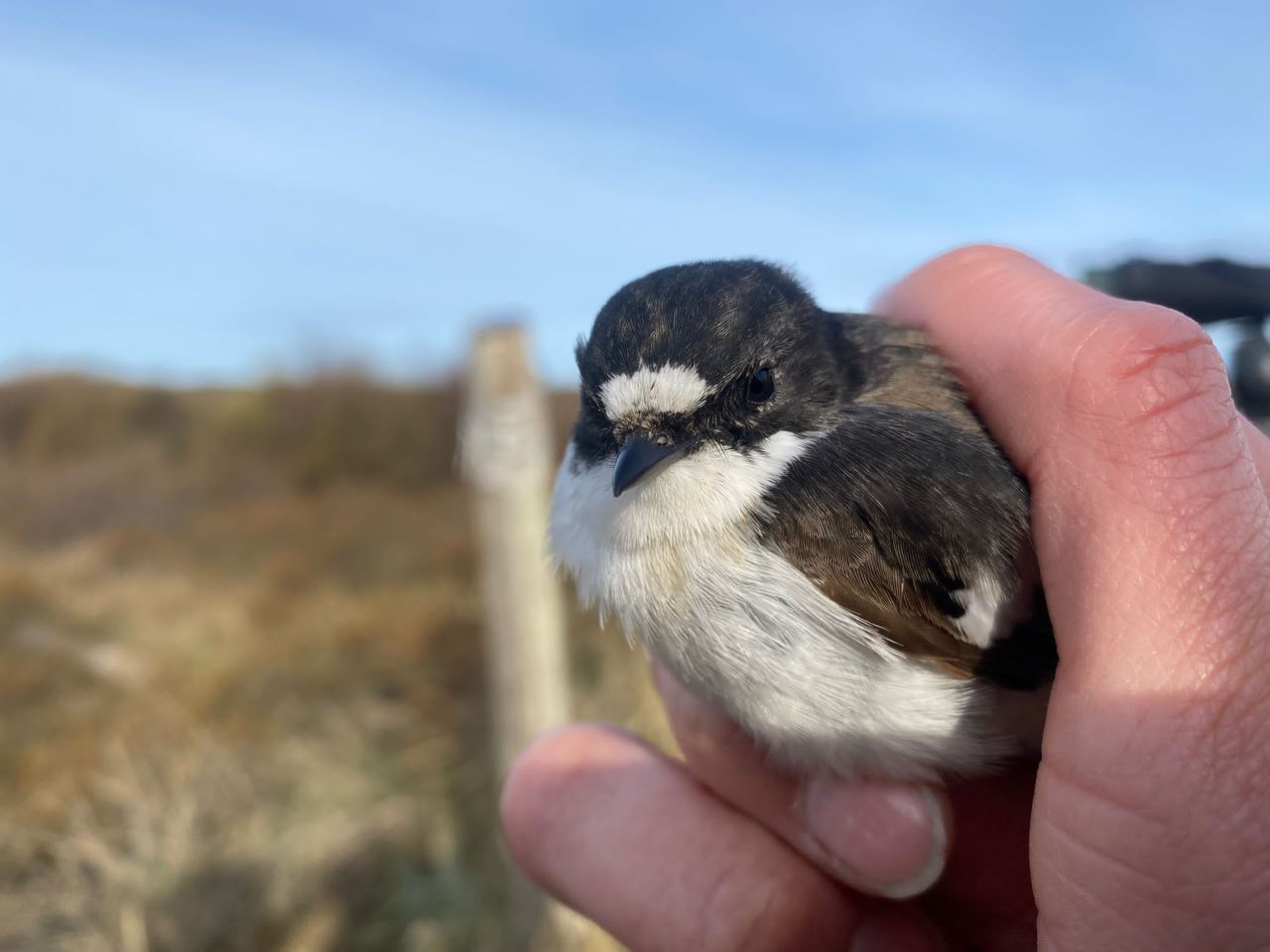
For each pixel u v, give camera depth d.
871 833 0.07
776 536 0.06
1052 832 0.05
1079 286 0.06
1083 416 0.05
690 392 0.07
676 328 0.07
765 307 0.07
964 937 0.08
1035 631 0.06
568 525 0.07
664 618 0.06
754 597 0.06
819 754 0.06
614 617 0.07
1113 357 0.05
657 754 0.08
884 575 0.06
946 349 0.07
